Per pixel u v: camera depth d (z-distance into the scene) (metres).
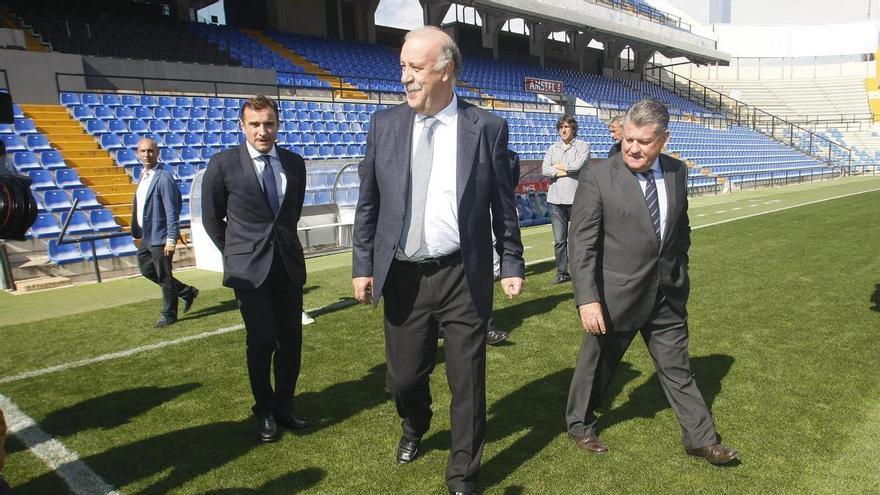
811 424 2.84
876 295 5.32
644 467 2.49
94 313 5.28
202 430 2.91
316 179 9.00
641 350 3.98
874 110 36.62
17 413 3.13
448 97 2.12
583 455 2.61
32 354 4.12
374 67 20.75
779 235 9.15
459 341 2.23
